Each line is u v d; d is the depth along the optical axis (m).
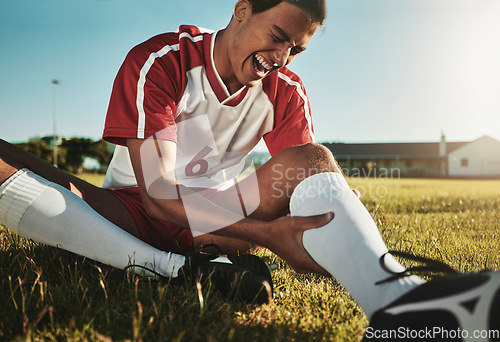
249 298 1.35
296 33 1.53
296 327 1.18
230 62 1.71
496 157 53.12
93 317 1.15
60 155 38.72
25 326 1.09
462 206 5.18
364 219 1.27
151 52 1.63
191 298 1.34
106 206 1.64
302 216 1.33
